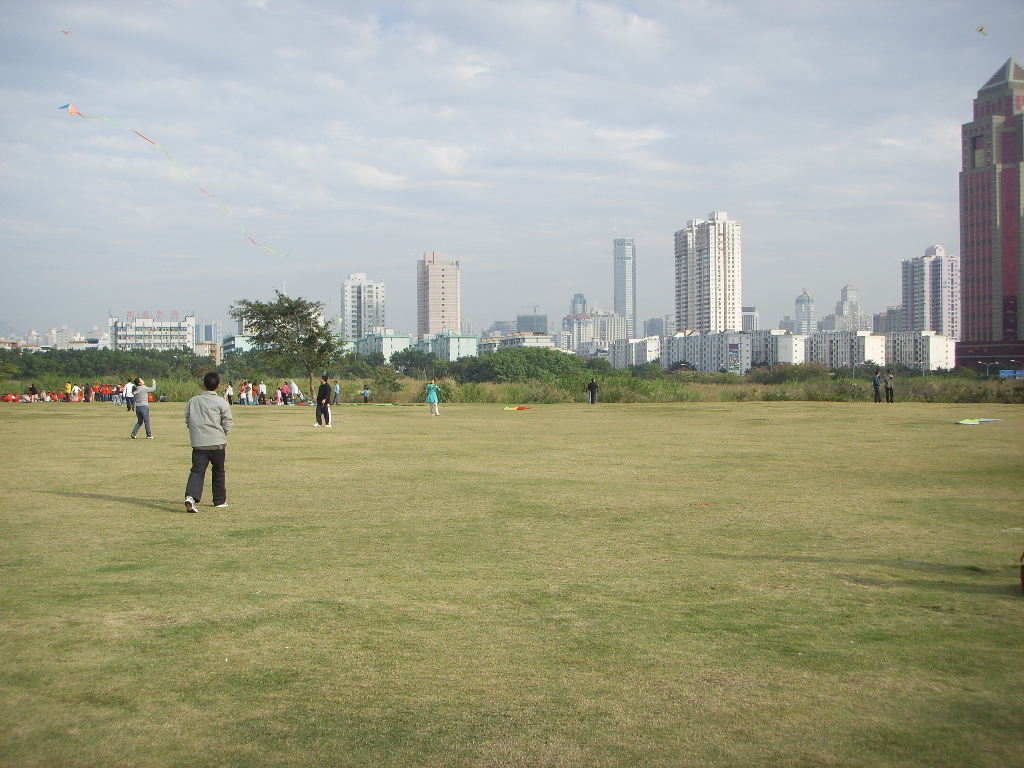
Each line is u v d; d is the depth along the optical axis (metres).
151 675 4.90
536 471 14.67
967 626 5.74
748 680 4.79
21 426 27.00
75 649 5.34
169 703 4.50
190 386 53.34
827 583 6.95
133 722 4.27
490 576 7.25
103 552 8.20
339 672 4.94
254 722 4.27
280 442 20.77
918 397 46.41
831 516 10.14
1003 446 19.14
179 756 3.92
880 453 17.67
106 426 27.08
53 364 103.12
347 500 11.44
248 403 47.72
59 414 35.31
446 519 10.01
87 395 54.88
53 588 6.82
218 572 7.39
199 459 10.55
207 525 9.63
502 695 4.60
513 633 5.66
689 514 10.31
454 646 5.40
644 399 48.44
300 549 8.35
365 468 15.12
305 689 4.69
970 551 8.16
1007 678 4.80
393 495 11.89
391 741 4.05
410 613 6.14
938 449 18.48
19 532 9.20
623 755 3.90
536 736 4.10
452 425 27.66
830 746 3.98
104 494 12.01
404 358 179.50
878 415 32.62
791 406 41.09
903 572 7.31
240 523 9.76
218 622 5.91
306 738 4.09
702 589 6.78
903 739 4.05
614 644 5.43
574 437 22.30
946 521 9.79
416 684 4.76
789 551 8.20
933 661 5.07
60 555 8.07
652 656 5.20
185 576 7.24
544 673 4.92
